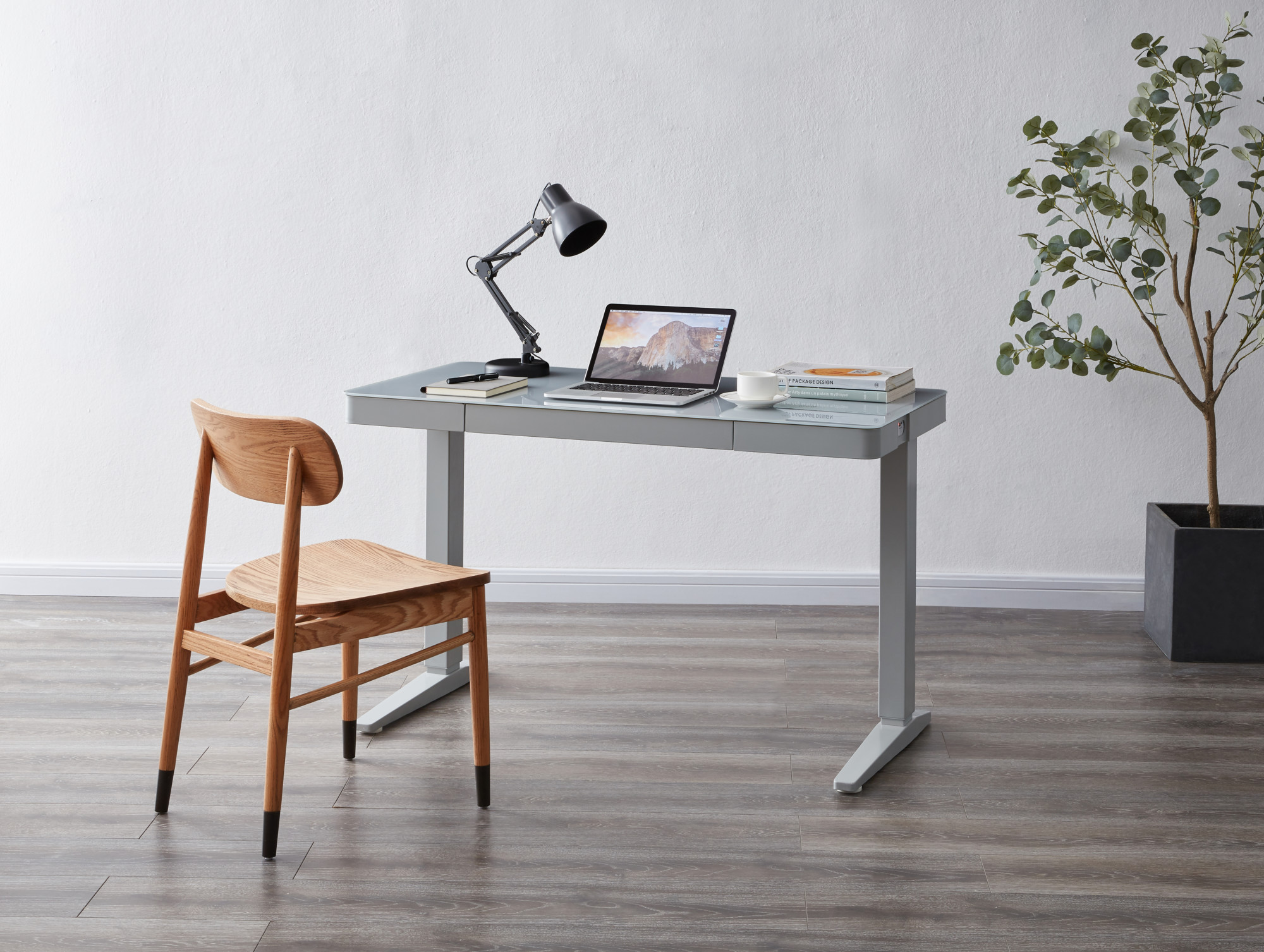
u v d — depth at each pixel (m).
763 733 2.72
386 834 2.25
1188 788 2.43
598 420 2.43
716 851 2.19
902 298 3.54
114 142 3.64
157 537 3.81
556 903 2.02
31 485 3.80
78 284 3.71
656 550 3.74
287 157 3.62
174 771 2.32
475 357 3.68
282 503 2.12
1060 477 3.59
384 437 3.72
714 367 2.63
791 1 3.45
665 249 3.59
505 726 2.77
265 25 3.56
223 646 2.21
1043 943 1.90
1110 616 3.57
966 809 2.35
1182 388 3.21
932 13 3.41
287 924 1.96
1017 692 2.96
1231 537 3.11
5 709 2.83
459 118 3.58
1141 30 3.36
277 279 3.68
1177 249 3.43
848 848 2.20
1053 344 3.22
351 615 2.16
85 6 3.57
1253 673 3.09
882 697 2.65
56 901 2.02
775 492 3.68
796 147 3.50
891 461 2.55
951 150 3.46
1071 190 3.44
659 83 3.51
